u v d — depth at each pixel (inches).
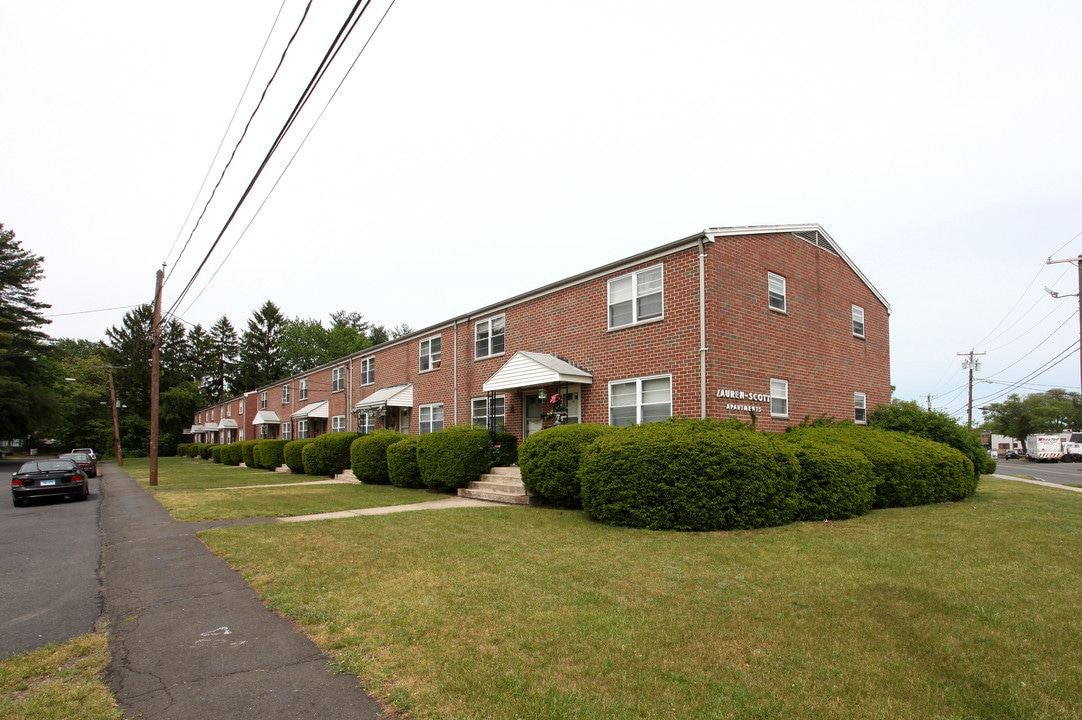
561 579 242.5
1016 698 137.3
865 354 712.4
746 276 540.7
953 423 625.9
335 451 893.8
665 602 210.4
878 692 140.8
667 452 369.7
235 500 565.0
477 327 805.2
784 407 566.3
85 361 2443.4
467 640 176.2
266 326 2974.9
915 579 238.2
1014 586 228.1
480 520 402.9
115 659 171.6
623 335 571.5
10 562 318.0
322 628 190.5
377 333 3314.5
